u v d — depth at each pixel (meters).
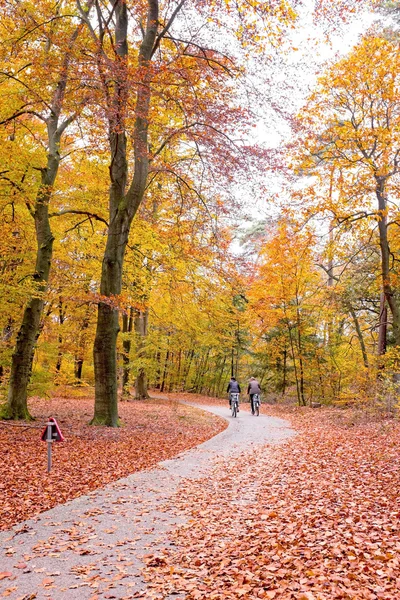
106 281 15.18
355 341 29.77
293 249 20.75
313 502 7.51
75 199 16.86
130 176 19.64
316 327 29.86
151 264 20.41
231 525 6.81
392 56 16.59
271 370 33.09
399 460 9.62
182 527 6.76
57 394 28.25
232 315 26.53
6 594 4.71
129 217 15.41
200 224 16.84
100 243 19.50
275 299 25.55
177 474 10.02
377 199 17.81
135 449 12.57
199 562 5.50
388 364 18.81
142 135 14.34
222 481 9.41
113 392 15.62
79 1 15.17
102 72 11.09
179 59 14.74
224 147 14.09
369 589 4.50
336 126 17.47
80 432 14.16
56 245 18.53
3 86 14.45
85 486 9.08
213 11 12.35
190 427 17.61
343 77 17.17
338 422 17.14
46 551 5.85
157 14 14.55
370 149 17.88
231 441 14.28
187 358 40.75
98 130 13.60
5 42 12.92
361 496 7.54
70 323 24.84
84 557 5.68
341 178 17.77
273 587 4.69
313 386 27.30
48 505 7.91
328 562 5.14
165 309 25.78
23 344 16.00
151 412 21.69
